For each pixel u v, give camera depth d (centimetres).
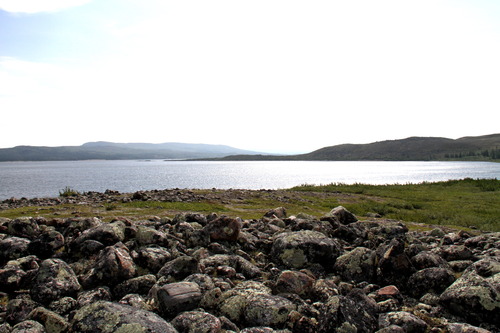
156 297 353
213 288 377
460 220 1094
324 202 1430
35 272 391
